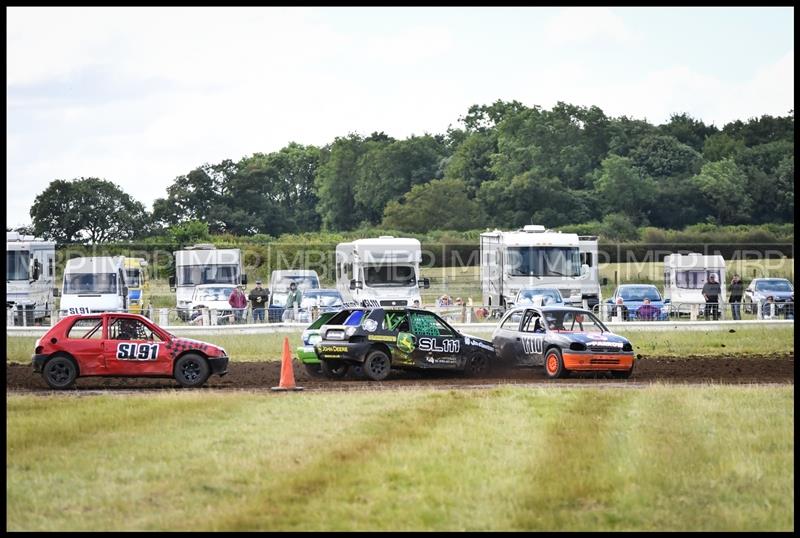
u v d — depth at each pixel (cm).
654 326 6781
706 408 3203
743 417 3016
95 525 1875
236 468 2303
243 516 1925
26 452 2500
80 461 2395
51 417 3019
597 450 2486
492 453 2452
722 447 2539
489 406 3266
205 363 4009
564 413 3102
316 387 3991
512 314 4675
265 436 2698
